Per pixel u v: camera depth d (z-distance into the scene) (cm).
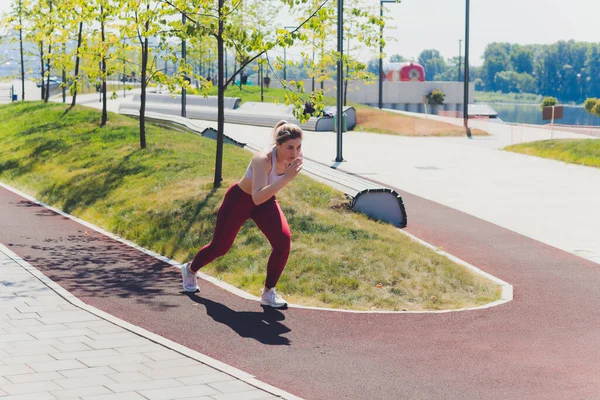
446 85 7206
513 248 1298
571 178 2269
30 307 806
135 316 803
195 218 1241
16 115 3014
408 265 1048
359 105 4981
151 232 1223
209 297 895
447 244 1323
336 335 761
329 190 1501
